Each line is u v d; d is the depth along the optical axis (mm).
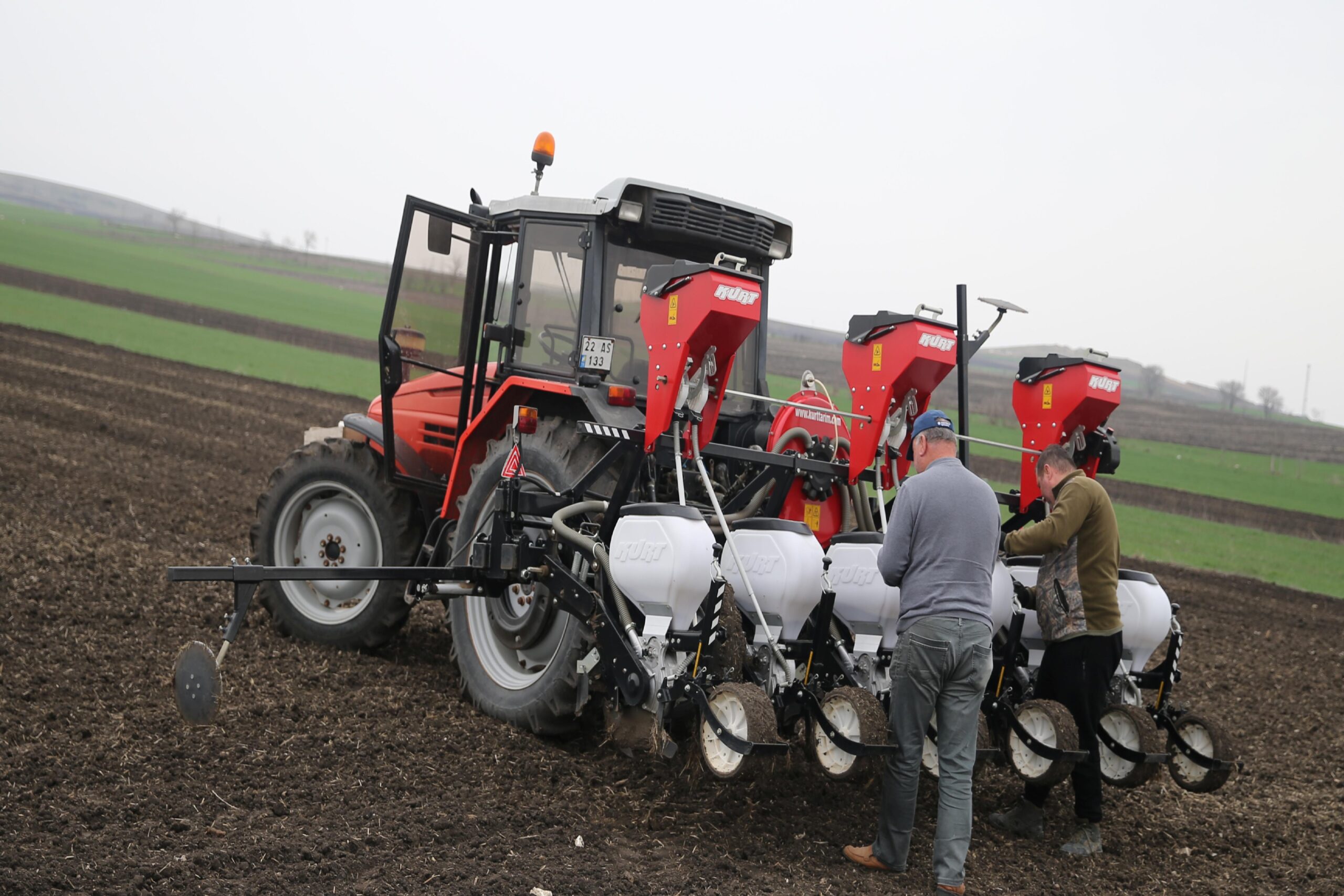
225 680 5656
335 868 3676
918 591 4199
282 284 67375
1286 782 6359
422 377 6449
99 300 37750
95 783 4223
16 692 5156
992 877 4391
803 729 5145
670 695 4359
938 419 4438
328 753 4789
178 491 11961
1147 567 16516
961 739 4160
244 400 21438
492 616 5734
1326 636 12266
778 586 4559
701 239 5621
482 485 5652
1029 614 5234
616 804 4613
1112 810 5469
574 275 5559
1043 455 5047
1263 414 110812
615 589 4680
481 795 4520
